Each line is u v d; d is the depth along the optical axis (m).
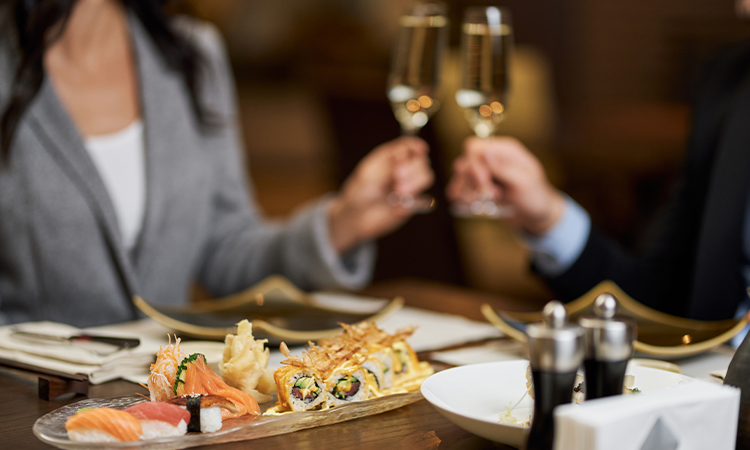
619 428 1.17
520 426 1.27
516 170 2.22
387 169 2.45
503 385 1.42
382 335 1.51
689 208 2.52
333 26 12.37
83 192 2.35
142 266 2.54
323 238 2.52
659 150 6.91
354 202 2.47
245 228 2.90
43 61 2.20
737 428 1.29
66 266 2.36
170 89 2.65
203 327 1.77
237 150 3.03
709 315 2.24
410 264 5.37
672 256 2.51
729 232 2.23
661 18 9.77
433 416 1.45
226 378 1.45
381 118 6.47
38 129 2.29
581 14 10.39
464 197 2.35
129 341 1.64
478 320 2.04
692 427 1.21
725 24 9.30
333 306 2.07
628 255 2.50
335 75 11.63
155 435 1.31
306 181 11.83
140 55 2.60
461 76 2.28
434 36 2.30
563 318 1.19
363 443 1.36
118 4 2.60
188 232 2.66
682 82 9.68
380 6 11.86
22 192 2.29
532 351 1.19
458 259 5.16
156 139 2.58
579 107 10.51
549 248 2.32
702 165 2.50
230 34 12.90
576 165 6.84
